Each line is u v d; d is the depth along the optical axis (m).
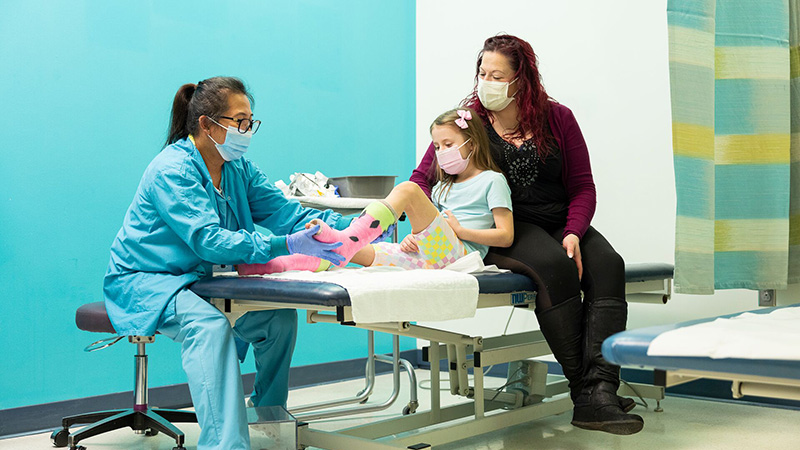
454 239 2.26
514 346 2.40
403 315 1.77
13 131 2.65
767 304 2.95
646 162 3.34
